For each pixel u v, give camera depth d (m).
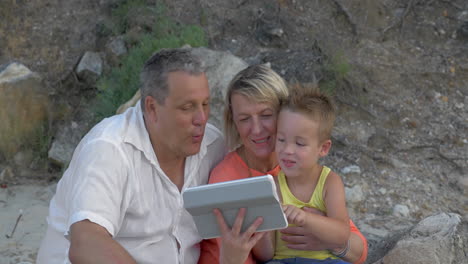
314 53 5.88
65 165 5.60
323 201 2.66
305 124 2.53
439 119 5.46
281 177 2.76
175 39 5.77
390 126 5.43
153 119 2.54
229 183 2.04
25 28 6.57
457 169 5.07
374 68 5.79
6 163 5.64
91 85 6.12
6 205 4.98
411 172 5.07
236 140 2.82
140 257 2.59
